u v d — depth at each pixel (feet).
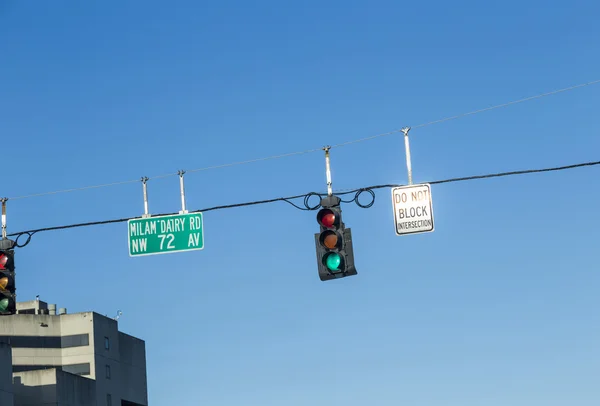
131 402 364.58
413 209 71.36
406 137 72.90
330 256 68.54
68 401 314.55
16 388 306.76
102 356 346.74
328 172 73.00
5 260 78.07
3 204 81.10
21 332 338.75
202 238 79.46
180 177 80.59
